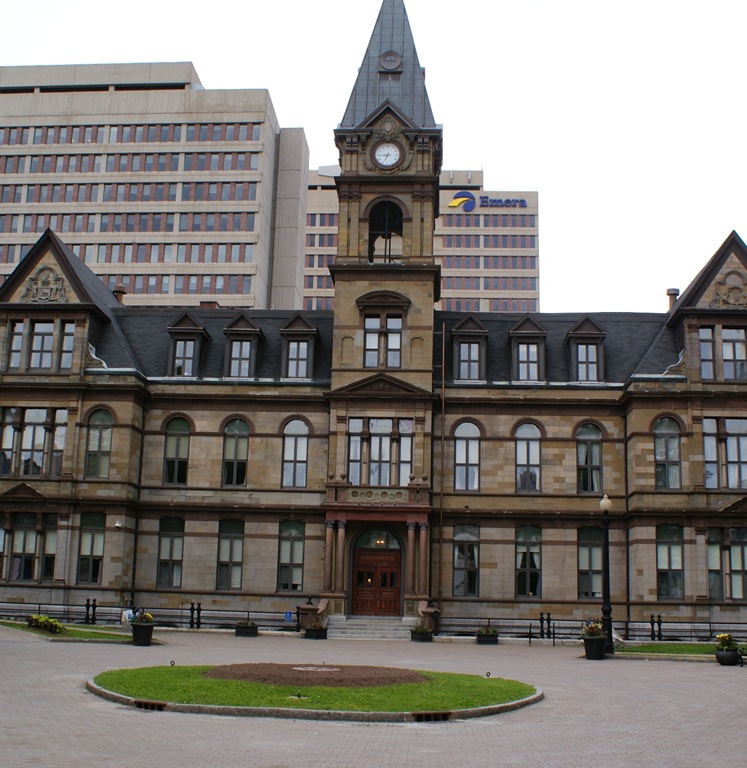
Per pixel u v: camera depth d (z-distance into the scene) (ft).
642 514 164.45
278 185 422.00
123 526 171.73
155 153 401.70
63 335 179.42
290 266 413.18
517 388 178.09
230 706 68.13
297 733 62.39
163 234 394.93
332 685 78.38
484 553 173.68
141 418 180.34
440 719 68.90
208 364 185.37
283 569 175.52
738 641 157.38
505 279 507.71
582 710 76.28
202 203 396.16
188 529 177.17
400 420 174.09
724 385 168.45
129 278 393.29
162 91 406.41
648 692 89.10
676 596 163.12
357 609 171.01
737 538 164.35
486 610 171.32
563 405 177.37
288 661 105.19
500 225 514.27
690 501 164.55
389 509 168.14
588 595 172.14
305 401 179.42
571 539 173.47
